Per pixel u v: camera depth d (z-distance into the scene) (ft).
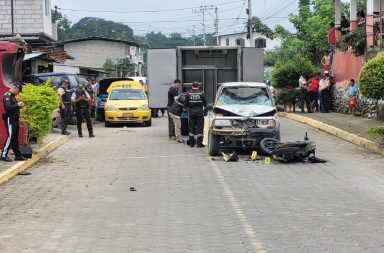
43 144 57.72
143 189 37.17
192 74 74.18
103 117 98.02
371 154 52.34
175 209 31.09
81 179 41.50
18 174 43.73
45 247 24.41
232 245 24.12
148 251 23.50
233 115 49.80
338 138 64.85
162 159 50.65
